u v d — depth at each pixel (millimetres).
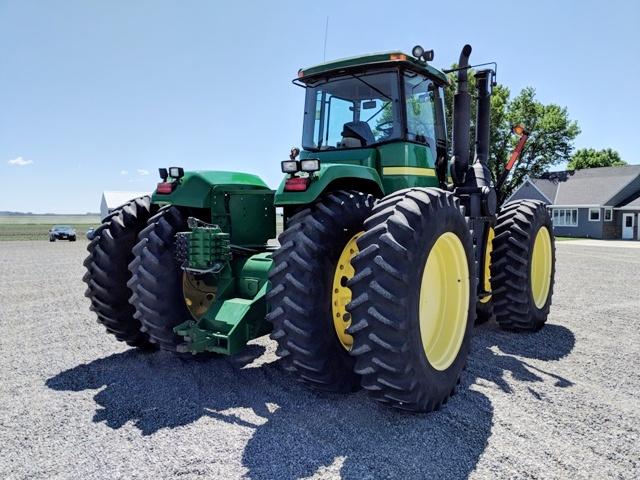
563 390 3658
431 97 4602
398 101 4078
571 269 12078
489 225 4965
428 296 3371
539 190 38625
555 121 38500
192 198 3766
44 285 9680
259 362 4320
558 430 2984
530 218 5176
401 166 4055
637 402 3436
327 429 2992
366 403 3383
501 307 5215
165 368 4172
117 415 3215
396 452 2711
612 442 2834
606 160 52531
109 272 4180
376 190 3859
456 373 3381
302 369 3123
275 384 3771
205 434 2930
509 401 3438
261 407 3334
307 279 3061
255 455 2682
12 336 5367
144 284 3727
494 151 36094
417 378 2893
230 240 4016
